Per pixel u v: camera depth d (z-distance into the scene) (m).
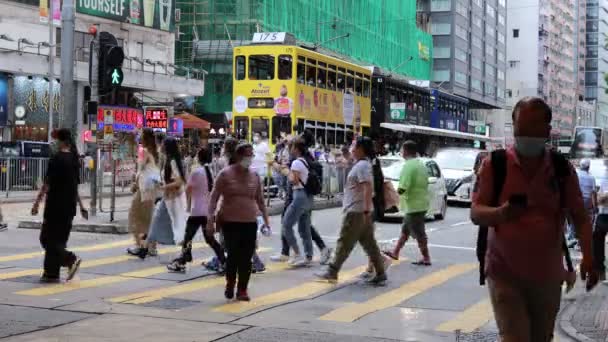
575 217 4.51
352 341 7.27
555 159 4.45
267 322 8.08
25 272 10.98
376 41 73.62
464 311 8.88
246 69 26.56
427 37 91.25
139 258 12.41
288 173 12.32
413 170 12.32
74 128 17.75
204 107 52.50
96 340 7.08
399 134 35.97
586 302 9.46
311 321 8.19
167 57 42.75
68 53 17.48
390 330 7.82
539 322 4.57
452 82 94.25
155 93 40.75
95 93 17.25
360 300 9.48
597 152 49.53
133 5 39.84
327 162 25.64
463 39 98.62
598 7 174.00
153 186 12.35
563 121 149.50
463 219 21.56
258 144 22.88
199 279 10.73
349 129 31.73
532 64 129.75
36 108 34.00
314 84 27.89
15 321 7.82
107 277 10.70
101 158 19.00
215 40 52.12
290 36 27.36
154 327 7.68
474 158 27.72
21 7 33.59
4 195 23.73
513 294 4.46
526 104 4.38
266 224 10.11
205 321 8.05
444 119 46.56
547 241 4.41
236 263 9.19
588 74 175.50
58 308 8.52
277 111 25.98
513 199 4.23
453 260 13.20
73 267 10.25
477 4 105.12
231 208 9.10
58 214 10.09
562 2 148.88
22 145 26.66
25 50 33.66
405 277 11.31
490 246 4.58
